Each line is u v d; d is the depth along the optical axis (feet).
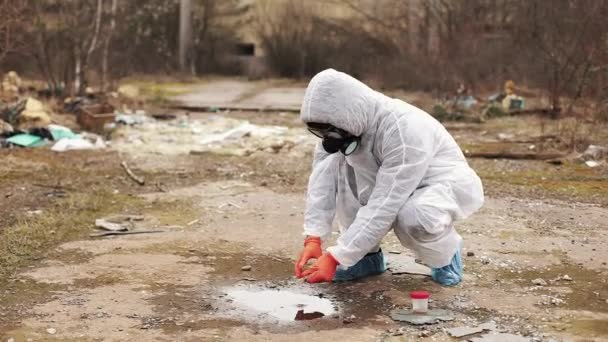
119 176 33.09
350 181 19.42
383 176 18.35
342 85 17.98
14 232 23.95
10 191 29.89
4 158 35.53
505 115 52.11
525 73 60.23
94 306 18.22
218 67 94.63
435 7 69.87
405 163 18.20
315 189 19.61
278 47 92.07
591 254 22.35
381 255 20.42
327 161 19.76
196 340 16.26
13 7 48.37
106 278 20.21
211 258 21.99
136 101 58.39
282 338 16.34
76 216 26.18
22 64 61.26
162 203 28.53
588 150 37.14
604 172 34.14
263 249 22.86
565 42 48.80
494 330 16.75
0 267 20.83
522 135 43.70
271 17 92.73
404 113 18.54
